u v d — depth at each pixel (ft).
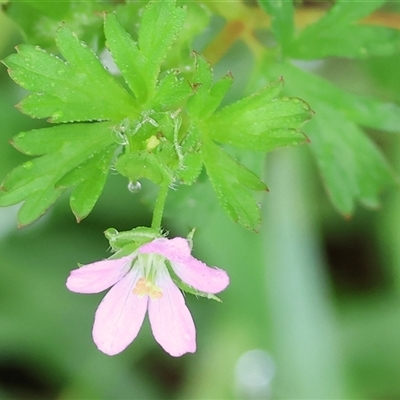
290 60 0.47
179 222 0.47
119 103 0.42
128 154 0.41
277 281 0.55
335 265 0.57
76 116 0.42
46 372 0.56
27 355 0.56
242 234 0.55
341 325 0.56
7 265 0.55
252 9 0.47
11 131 0.54
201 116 0.43
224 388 0.55
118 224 0.55
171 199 0.46
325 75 0.56
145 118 0.41
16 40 0.53
